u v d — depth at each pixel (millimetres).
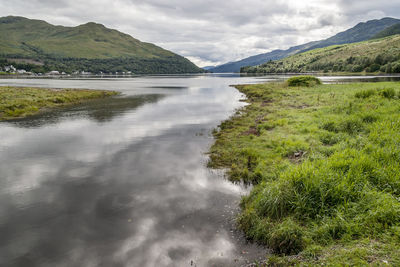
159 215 7539
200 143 15617
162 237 6496
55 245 6266
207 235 6539
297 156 11602
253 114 24656
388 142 10484
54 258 5809
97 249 6090
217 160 12336
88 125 21734
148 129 19938
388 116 15047
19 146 15383
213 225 6969
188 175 10648
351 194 6793
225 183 9797
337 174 7473
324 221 6180
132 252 5961
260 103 32844
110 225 7078
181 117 25266
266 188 7734
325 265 4832
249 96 43781
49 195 9016
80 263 5645
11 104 30688
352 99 24969
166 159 12766
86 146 15297
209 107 32219
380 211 5930
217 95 48781
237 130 18391
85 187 9625
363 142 11281
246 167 10977
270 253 5773
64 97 40250
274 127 17875
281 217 6766
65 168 11688
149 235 6590
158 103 37094
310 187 7000
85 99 42750
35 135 18250
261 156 12125
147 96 48031
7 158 13156
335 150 11008
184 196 8742
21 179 10477
